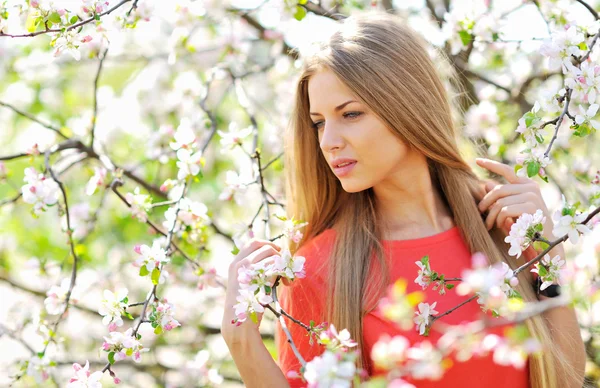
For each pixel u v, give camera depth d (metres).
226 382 3.51
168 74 4.15
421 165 2.05
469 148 2.65
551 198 3.26
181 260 3.35
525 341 1.38
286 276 1.71
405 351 1.37
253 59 3.79
